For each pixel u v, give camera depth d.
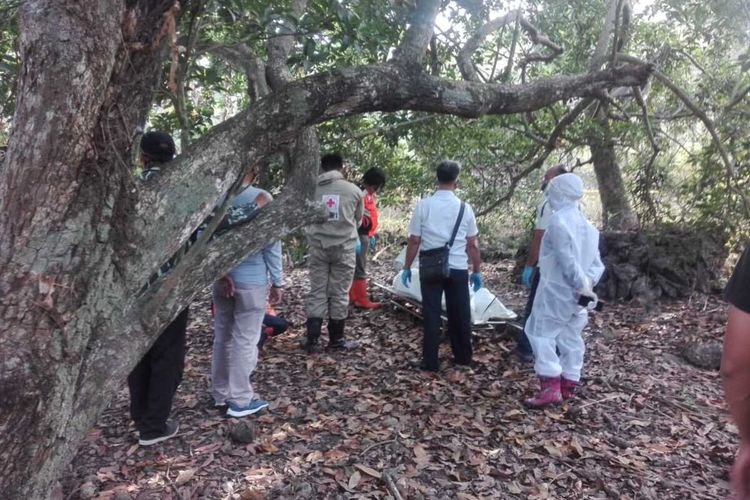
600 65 5.93
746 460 1.60
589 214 11.98
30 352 2.14
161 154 3.69
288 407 4.62
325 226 5.77
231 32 4.26
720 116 7.25
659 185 8.23
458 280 5.41
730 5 7.45
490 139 7.91
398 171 9.04
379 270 9.81
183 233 2.57
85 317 2.30
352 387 5.05
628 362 5.81
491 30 6.25
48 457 2.25
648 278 7.71
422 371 5.44
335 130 7.23
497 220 10.02
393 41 5.18
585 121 7.52
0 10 3.69
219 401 4.57
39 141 2.15
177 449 3.96
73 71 2.13
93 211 2.27
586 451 4.11
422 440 4.14
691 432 4.44
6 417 2.13
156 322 2.56
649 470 3.92
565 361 4.93
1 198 2.19
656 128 7.70
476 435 4.26
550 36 8.23
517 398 4.93
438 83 3.50
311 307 5.89
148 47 2.32
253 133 2.78
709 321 6.85
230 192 2.79
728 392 1.57
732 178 6.98
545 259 4.81
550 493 3.63
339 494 3.50
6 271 2.14
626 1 6.16
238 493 3.48
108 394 2.42
